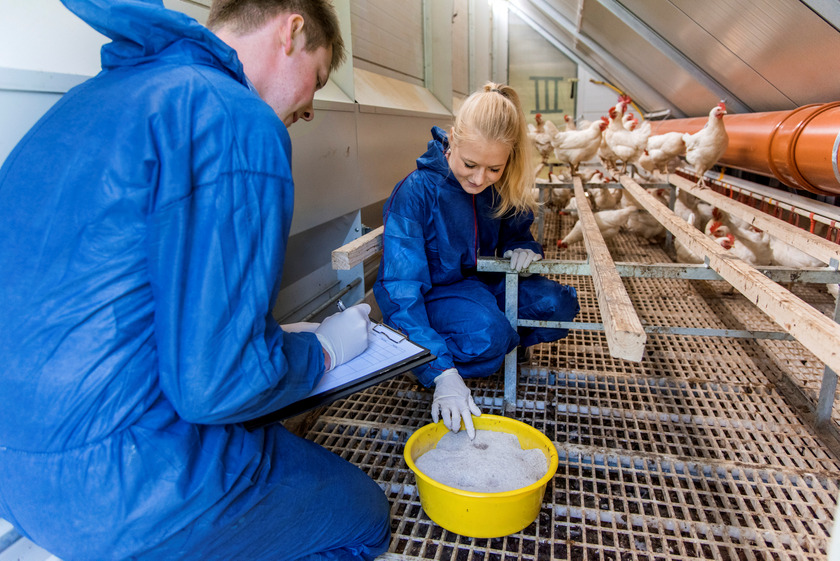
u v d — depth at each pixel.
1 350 0.67
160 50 0.72
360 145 2.20
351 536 0.96
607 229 3.22
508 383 1.55
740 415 1.50
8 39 0.83
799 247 1.43
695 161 2.48
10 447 0.69
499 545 1.09
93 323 0.65
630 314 0.86
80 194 0.64
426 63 3.70
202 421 0.69
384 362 0.99
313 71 0.88
